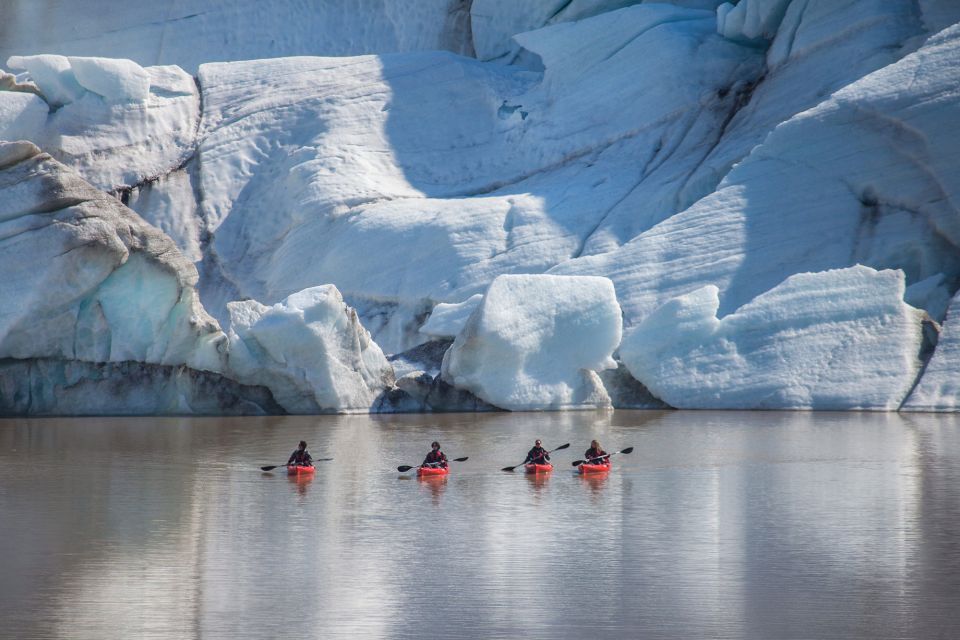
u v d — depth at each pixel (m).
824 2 172.88
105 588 49.62
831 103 152.25
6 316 118.38
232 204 182.50
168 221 179.00
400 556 56.09
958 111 143.25
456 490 77.31
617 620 45.25
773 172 152.88
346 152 181.12
